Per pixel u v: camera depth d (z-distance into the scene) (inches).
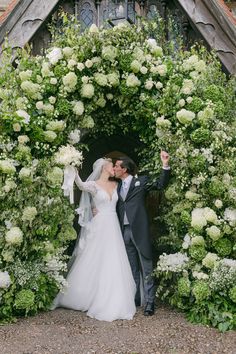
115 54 221.0
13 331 194.4
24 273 205.8
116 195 230.8
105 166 232.8
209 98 219.1
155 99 227.9
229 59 257.3
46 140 217.8
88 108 228.4
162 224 284.2
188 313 214.1
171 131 224.5
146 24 238.5
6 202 207.5
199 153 212.4
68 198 233.3
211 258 206.4
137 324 206.5
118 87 228.4
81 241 229.0
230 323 198.1
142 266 221.8
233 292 198.2
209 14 259.4
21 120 209.0
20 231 204.4
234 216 207.5
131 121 242.8
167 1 265.4
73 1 263.3
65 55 222.1
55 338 188.9
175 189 220.4
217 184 209.9
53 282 218.8
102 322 208.8
